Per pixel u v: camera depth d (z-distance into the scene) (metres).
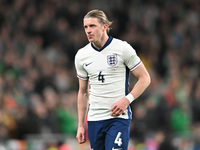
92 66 16.91
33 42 49.31
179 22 65.88
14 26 50.12
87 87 17.84
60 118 36.94
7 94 35.62
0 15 50.44
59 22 54.22
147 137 36.41
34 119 34.09
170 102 42.28
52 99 37.31
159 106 39.62
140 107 39.94
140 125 37.41
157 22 64.69
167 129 37.22
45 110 35.91
